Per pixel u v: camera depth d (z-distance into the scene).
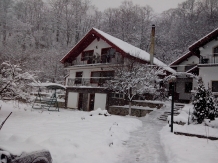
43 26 58.38
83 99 21.92
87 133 8.12
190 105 18.36
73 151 5.62
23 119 11.83
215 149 6.61
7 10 58.19
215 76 17.98
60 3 58.56
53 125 9.96
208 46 19.14
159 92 20.36
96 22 59.81
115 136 8.34
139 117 16.64
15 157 3.33
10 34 52.66
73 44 53.28
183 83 23.86
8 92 13.29
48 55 41.03
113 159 5.81
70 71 25.80
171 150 6.54
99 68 22.39
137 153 6.61
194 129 9.69
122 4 57.22
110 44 20.67
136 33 48.12
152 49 22.06
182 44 42.31
